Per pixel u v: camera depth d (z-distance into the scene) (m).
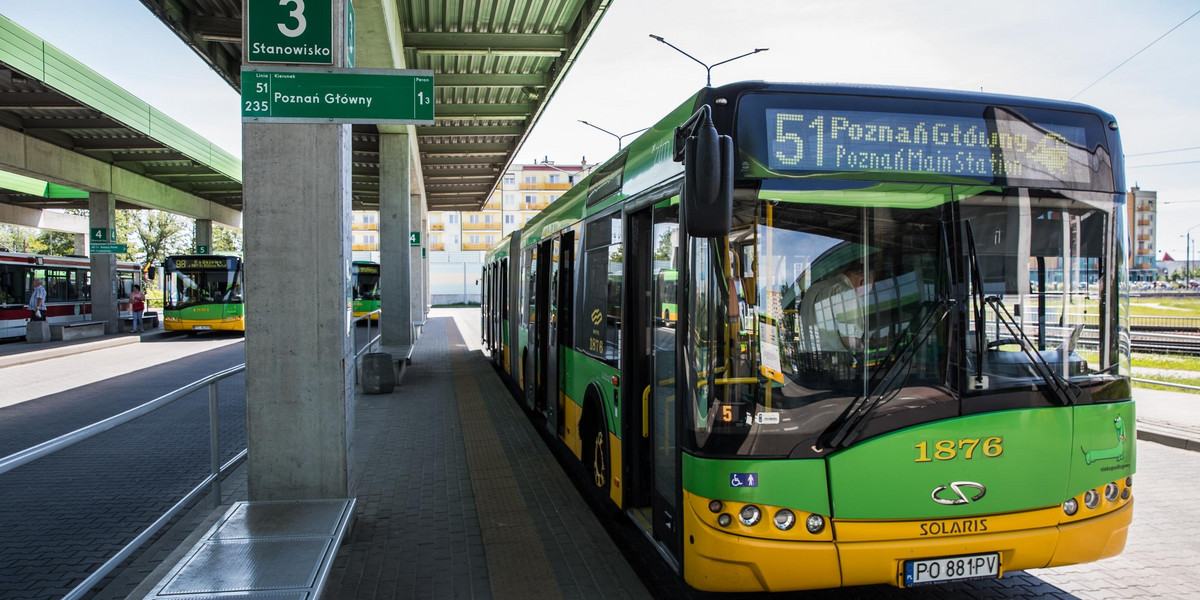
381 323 17.47
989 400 3.62
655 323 4.52
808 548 3.45
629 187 5.22
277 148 5.05
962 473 3.58
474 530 5.54
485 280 20.70
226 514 4.57
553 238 8.64
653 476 4.52
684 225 3.88
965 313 3.65
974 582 4.60
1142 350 18.83
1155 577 4.64
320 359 5.11
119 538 5.40
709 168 3.30
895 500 3.53
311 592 3.34
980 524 3.59
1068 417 3.72
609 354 5.71
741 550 3.45
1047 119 3.91
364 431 9.44
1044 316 3.75
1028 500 3.65
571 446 7.25
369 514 5.93
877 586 4.59
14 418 10.62
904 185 3.72
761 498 3.47
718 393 3.53
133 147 23.45
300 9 4.77
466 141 22.42
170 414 10.53
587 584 4.53
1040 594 4.40
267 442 5.08
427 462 7.75
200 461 7.75
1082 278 3.84
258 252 5.06
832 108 3.73
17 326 25.69
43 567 4.85
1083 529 3.71
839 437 3.50
